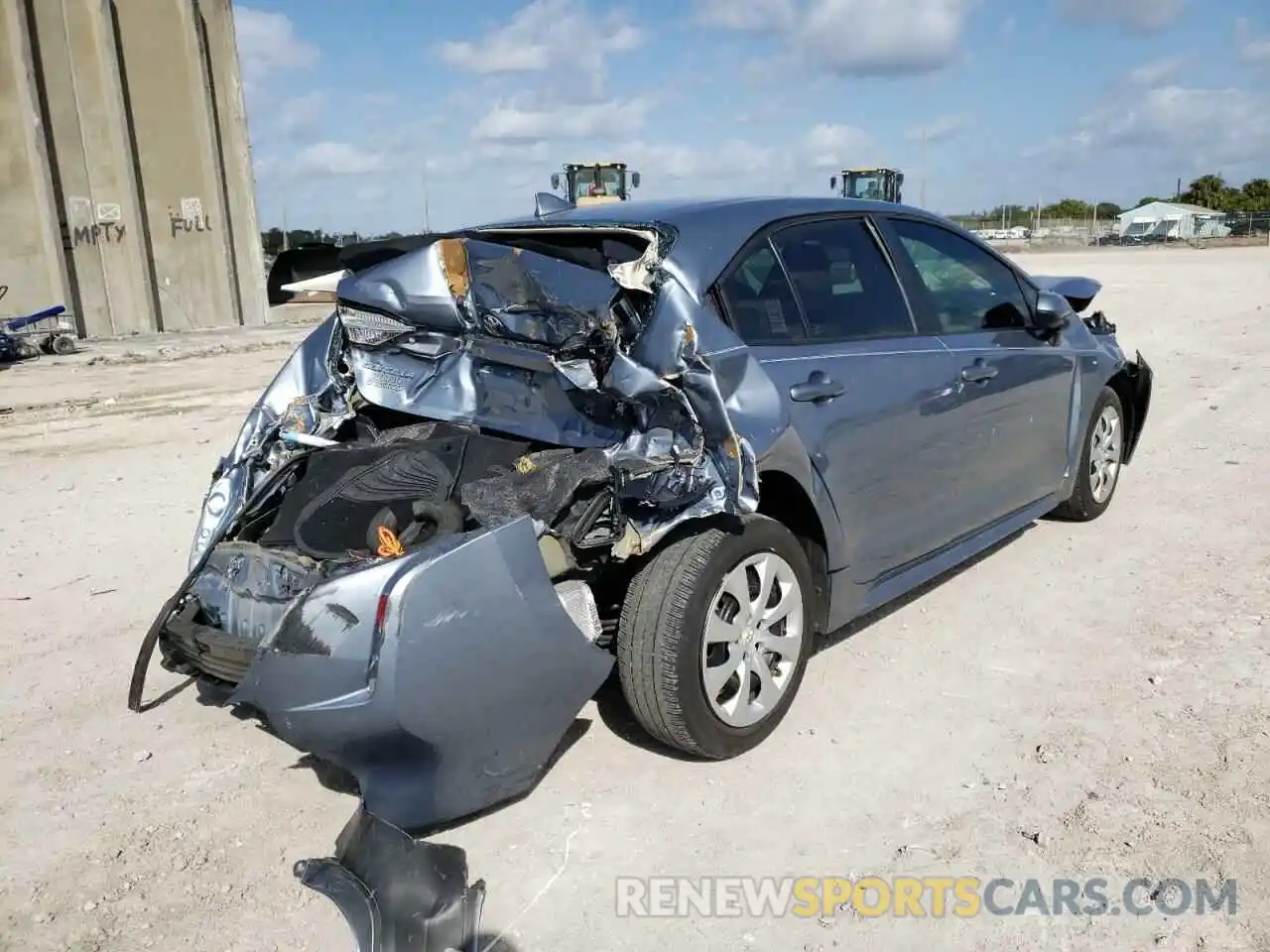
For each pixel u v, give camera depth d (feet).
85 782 11.94
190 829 11.03
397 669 9.41
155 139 63.31
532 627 10.14
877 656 14.43
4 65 56.59
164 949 9.24
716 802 11.16
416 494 12.12
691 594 11.06
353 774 9.91
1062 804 10.85
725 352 11.48
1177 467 23.71
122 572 18.93
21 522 22.29
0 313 57.77
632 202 14.35
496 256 12.09
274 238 90.27
